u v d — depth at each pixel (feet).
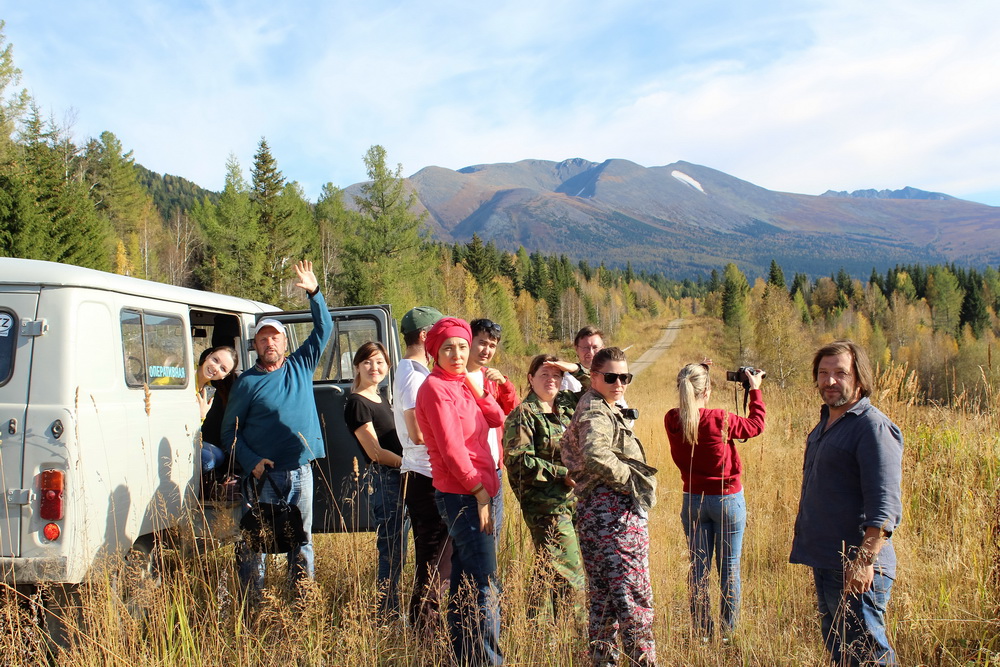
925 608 14.14
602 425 12.34
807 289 604.90
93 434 13.17
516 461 14.44
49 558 12.42
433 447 13.08
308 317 19.77
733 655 12.92
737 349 279.69
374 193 183.32
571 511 14.44
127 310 14.84
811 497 12.19
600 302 469.98
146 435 14.84
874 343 318.04
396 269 181.68
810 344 222.28
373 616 13.66
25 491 12.55
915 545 17.02
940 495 19.47
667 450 33.71
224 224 188.03
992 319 440.04
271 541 14.62
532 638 12.24
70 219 126.52
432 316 15.37
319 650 12.10
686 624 13.50
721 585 14.52
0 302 13.10
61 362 12.96
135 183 231.71
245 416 15.40
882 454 11.27
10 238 108.68
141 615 13.08
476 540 12.74
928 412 24.88
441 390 12.82
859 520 11.63
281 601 13.21
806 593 15.43
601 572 12.31
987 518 16.28
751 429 15.01
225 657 12.46
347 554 17.22
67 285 13.26
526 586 14.06
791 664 12.55
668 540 19.27
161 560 13.76
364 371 16.21
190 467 16.49
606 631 12.22
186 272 206.49
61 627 13.05
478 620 12.21
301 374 16.11
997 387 23.70
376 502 15.70
